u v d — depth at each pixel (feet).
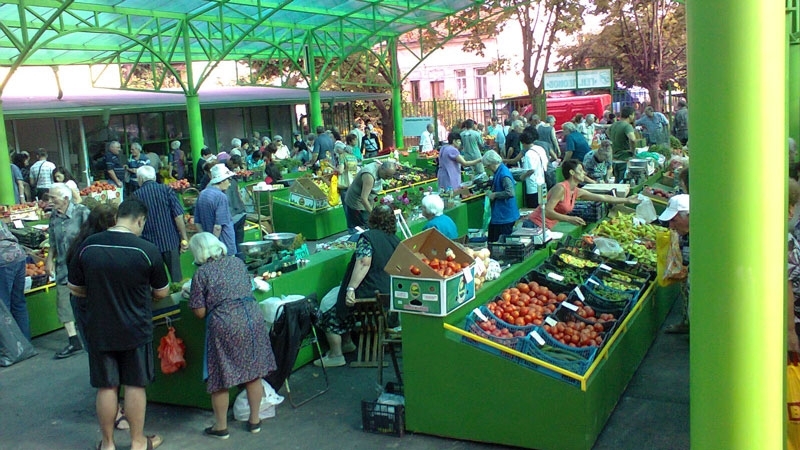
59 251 26.48
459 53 146.51
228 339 18.53
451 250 20.24
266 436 19.13
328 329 23.73
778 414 10.50
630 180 41.70
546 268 24.08
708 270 10.24
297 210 46.42
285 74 119.14
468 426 17.90
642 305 23.17
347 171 48.93
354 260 23.18
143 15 59.77
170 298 20.86
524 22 103.86
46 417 21.44
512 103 105.40
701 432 10.74
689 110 10.26
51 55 72.59
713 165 9.95
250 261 25.91
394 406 18.56
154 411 21.34
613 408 19.39
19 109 61.67
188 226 38.91
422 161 70.95
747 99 9.66
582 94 118.83
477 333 18.12
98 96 79.87
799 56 22.86
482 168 54.85
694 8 9.89
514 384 17.25
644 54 109.09
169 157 83.15
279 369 20.59
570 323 20.06
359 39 90.68
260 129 99.66
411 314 18.08
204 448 18.66
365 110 122.21
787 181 10.90
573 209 32.04
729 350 10.25
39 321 29.78
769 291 10.11
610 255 26.66
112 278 17.69
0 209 38.83
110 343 17.81
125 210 18.48
